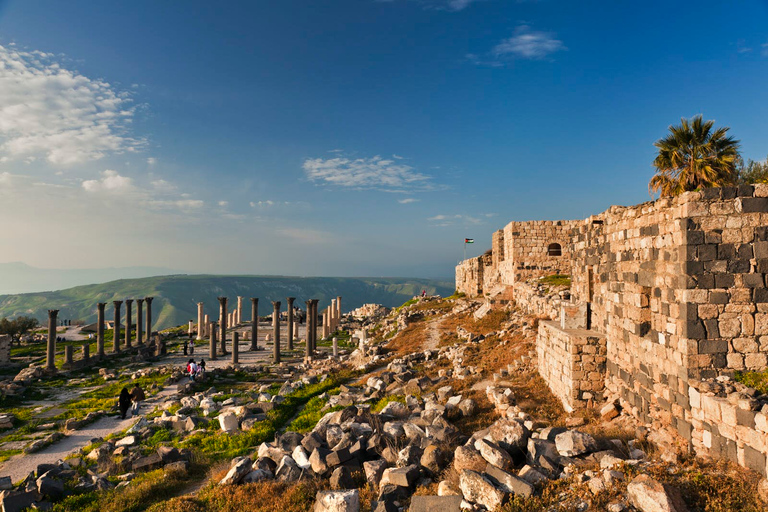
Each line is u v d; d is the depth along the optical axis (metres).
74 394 40.53
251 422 25.59
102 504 15.76
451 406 20.70
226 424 25.48
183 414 29.66
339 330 81.69
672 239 14.38
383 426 18.25
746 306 13.28
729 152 33.16
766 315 13.20
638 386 16.70
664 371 14.82
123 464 20.34
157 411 31.58
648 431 15.07
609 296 19.78
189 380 43.53
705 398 12.52
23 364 55.28
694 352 13.36
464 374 27.91
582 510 9.90
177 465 18.61
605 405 18.84
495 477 11.83
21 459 23.36
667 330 14.64
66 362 51.41
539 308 39.22
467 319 51.81
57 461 22.12
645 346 16.19
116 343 63.25
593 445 12.70
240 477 15.62
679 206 14.00
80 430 28.30
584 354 19.92
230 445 22.75
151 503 15.79
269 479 15.70
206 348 68.75
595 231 21.88
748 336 13.26
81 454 23.08
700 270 13.45
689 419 13.33
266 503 13.70
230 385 40.91
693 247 13.52
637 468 11.15
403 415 20.66
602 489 10.42
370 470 14.52
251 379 43.69
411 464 14.30
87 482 18.64
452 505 11.16
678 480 10.42
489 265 75.00
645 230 16.34
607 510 9.70
